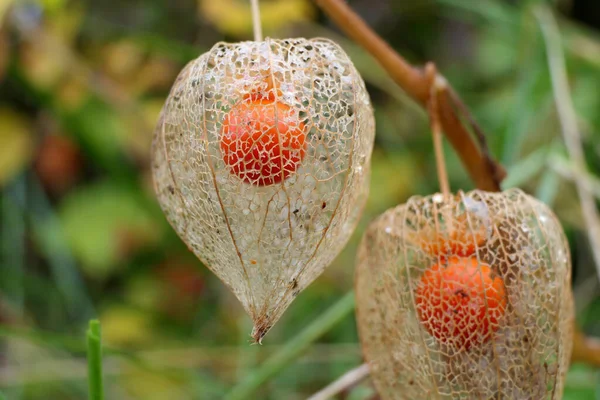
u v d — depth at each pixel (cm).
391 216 30
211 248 29
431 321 30
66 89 47
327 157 29
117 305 49
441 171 31
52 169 51
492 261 30
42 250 51
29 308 49
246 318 43
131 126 48
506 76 52
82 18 49
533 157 39
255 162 29
